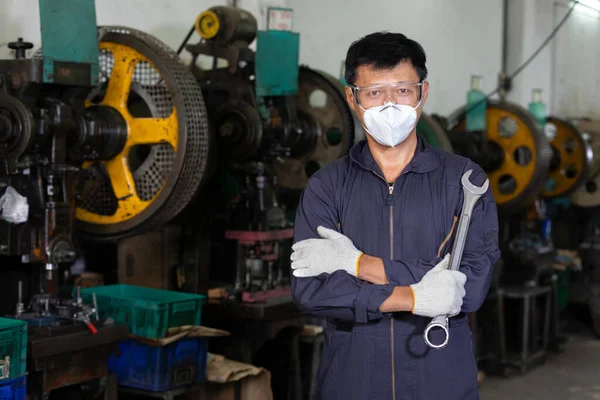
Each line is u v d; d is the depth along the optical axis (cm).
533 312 494
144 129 254
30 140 219
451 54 606
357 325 151
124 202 259
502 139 486
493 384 459
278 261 346
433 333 149
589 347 562
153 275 327
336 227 159
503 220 512
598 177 596
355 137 364
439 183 152
